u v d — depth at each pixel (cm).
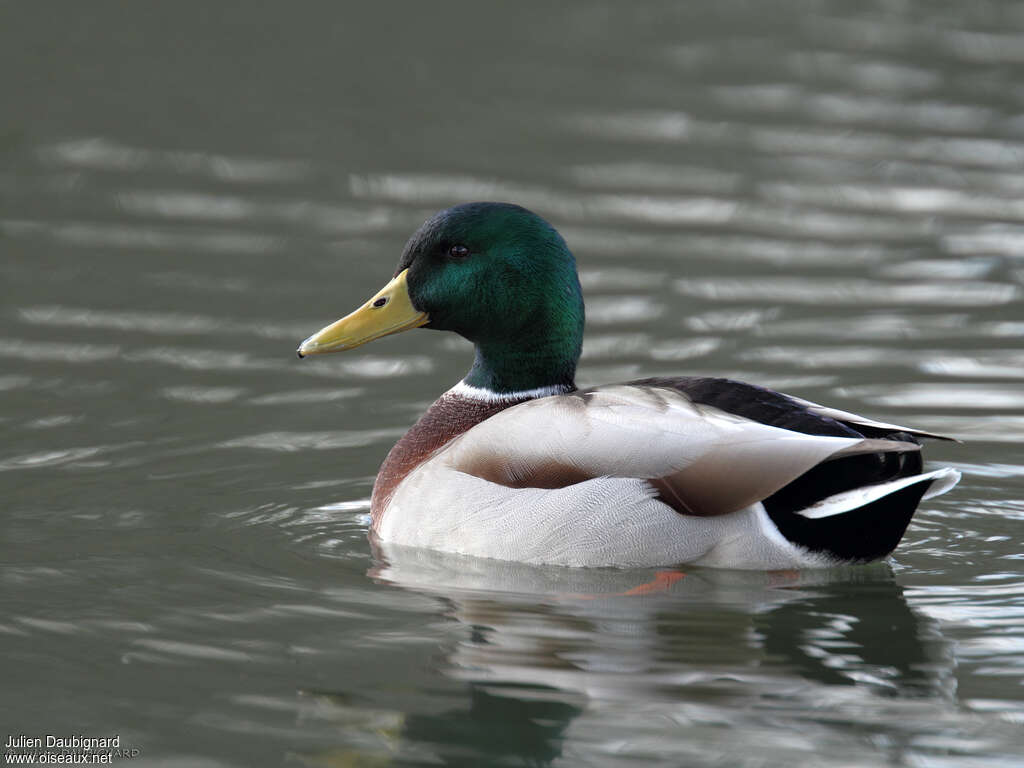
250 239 1873
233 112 2347
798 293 1691
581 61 2616
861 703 830
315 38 2689
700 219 1944
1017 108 2350
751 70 2561
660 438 998
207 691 843
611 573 1009
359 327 1133
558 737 791
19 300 1669
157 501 1162
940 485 970
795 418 998
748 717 812
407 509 1066
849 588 995
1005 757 766
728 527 991
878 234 1881
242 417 1366
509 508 1025
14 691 841
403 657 888
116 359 1508
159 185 2061
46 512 1132
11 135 2231
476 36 2741
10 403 1384
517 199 2009
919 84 2473
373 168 2130
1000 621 943
